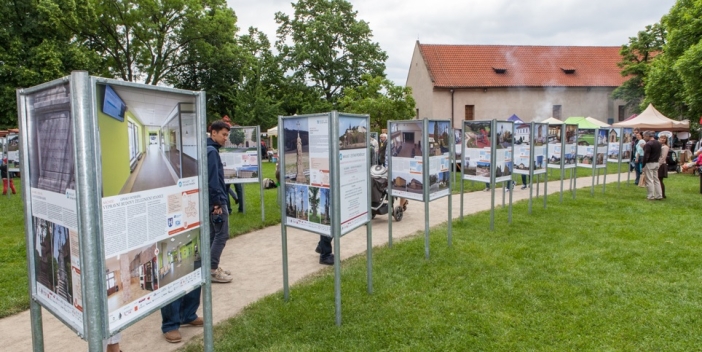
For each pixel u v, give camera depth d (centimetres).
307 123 421
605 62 3897
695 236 701
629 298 453
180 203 280
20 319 437
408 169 617
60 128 232
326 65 3709
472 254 616
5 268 586
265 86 3516
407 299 460
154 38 3089
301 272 569
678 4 2472
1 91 2162
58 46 2327
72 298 241
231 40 3353
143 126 251
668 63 2584
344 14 3825
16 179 1905
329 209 406
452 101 3581
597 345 360
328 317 422
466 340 370
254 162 873
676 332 379
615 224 802
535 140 940
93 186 218
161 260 267
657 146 1088
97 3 2744
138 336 398
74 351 373
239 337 386
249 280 544
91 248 219
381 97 2620
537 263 570
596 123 2203
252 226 827
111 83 226
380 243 707
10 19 2259
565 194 1224
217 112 3569
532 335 378
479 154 788
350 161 429
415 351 355
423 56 3734
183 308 407
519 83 3625
